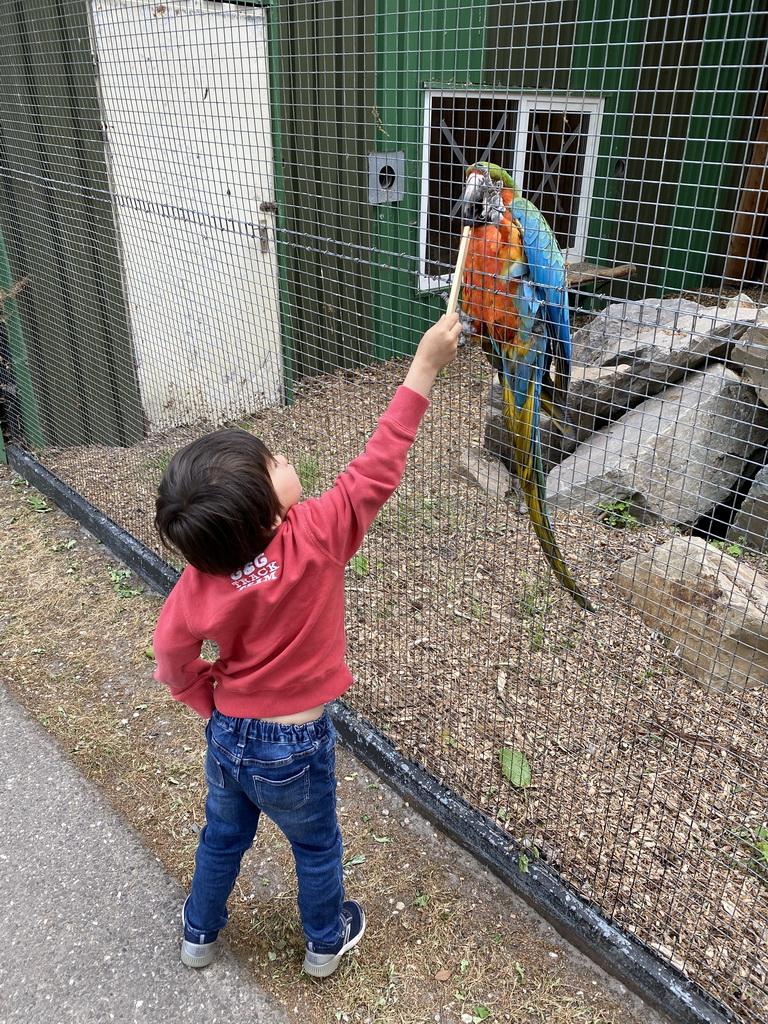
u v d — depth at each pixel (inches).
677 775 92.3
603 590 120.3
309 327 196.1
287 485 61.2
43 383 175.9
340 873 73.9
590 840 85.8
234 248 178.2
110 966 80.1
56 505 173.8
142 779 103.6
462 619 112.9
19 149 160.4
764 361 139.3
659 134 229.9
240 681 63.8
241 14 167.5
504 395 98.9
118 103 162.6
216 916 77.0
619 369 117.4
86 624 135.6
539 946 81.6
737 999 71.8
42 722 113.5
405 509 123.3
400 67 180.1
